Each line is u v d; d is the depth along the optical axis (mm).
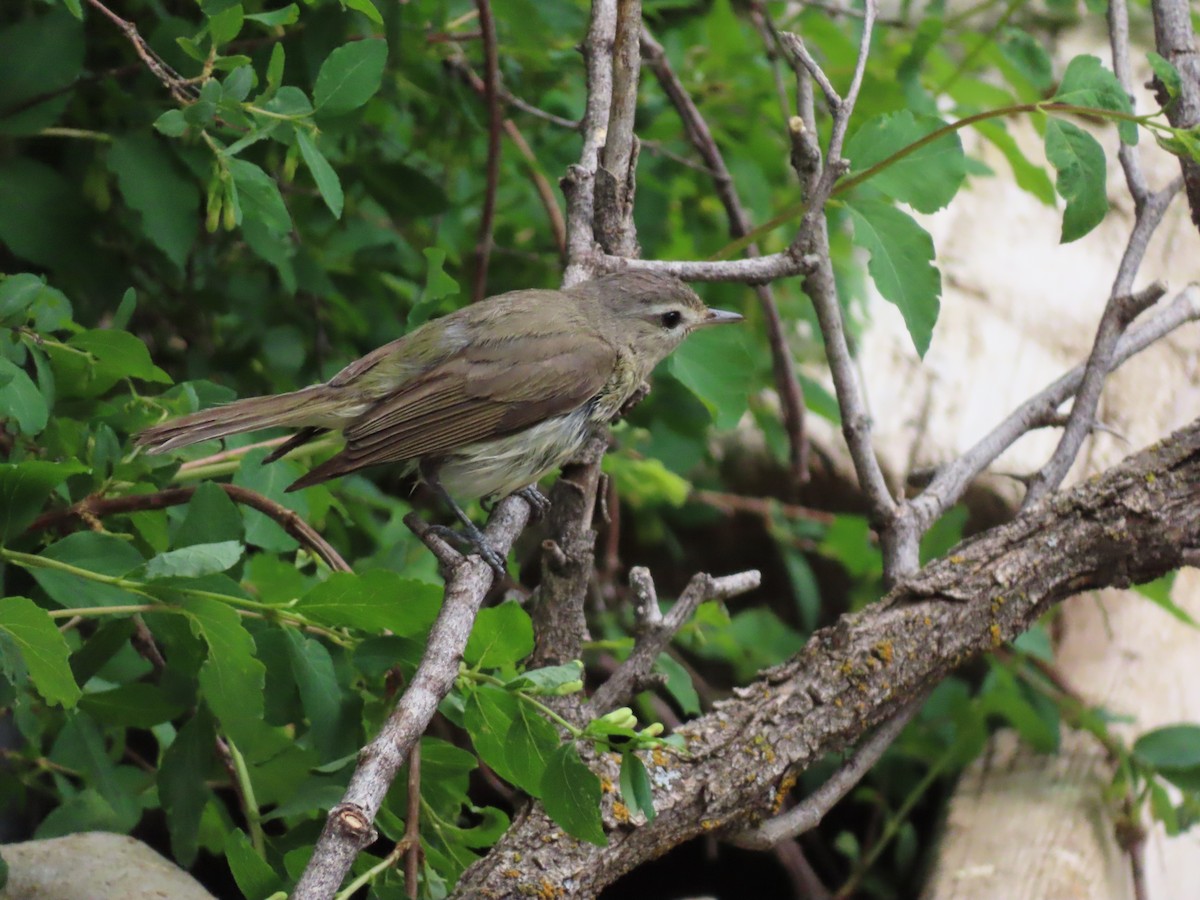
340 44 9680
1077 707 11508
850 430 9336
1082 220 7992
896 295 8445
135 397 8625
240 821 11461
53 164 10227
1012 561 8070
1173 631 12859
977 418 13828
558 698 7508
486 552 8562
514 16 10672
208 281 11406
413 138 11953
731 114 13070
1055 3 13453
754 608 14477
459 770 7574
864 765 8211
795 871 12484
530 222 13336
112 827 8938
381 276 12109
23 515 7043
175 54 9281
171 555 6578
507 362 9141
